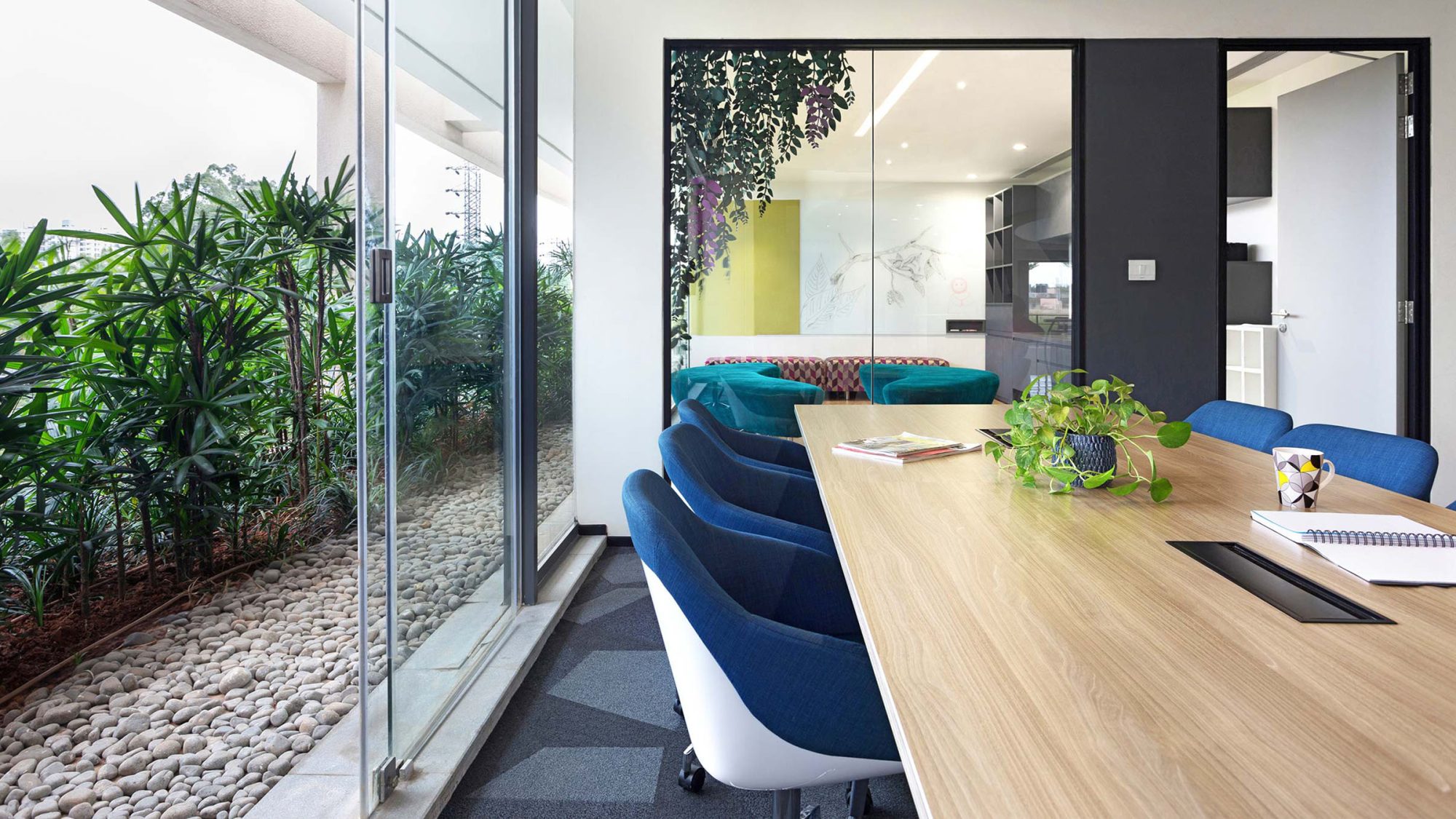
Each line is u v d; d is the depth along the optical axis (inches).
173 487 135.6
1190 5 179.0
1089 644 39.9
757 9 179.2
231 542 160.4
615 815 81.4
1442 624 42.5
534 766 90.7
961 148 183.8
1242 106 204.8
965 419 130.2
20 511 116.3
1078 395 78.3
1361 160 187.6
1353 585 48.8
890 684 35.3
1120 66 179.9
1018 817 25.6
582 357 181.9
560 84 166.4
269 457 171.0
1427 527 59.6
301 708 106.6
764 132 183.6
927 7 179.6
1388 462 87.0
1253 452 97.1
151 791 87.1
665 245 182.5
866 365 188.4
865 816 80.1
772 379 187.9
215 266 151.3
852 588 48.7
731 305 186.5
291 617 138.0
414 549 89.5
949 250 186.2
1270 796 26.7
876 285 187.2
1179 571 51.7
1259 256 216.4
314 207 170.7
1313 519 61.9
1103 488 77.1
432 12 95.5
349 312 185.6
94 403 133.4
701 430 93.0
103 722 100.2
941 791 27.1
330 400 184.4
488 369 118.9
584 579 155.5
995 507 70.1
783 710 50.0
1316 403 199.5
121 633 128.1
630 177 180.1
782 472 103.6
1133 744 30.1
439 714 96.0
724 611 49.3
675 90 182.5
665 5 178.5
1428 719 32.0
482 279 116.3
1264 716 32.4
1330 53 187.2
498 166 123.3
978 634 41.2
